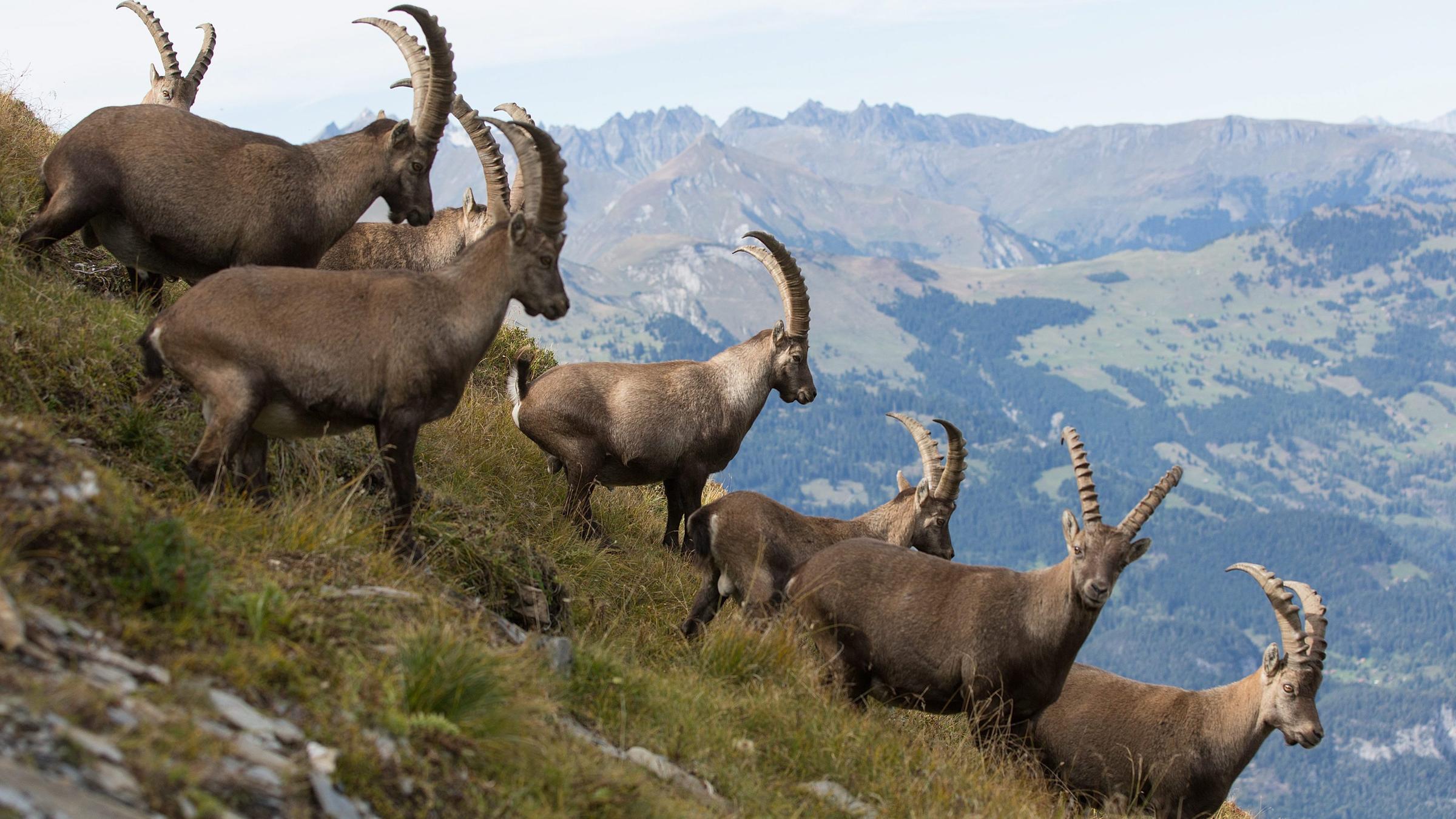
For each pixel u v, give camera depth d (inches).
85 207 526.0
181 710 275.9
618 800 344.5
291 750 286.5
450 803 303.6
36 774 228.4
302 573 388.8
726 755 433.4
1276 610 632.4
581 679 433.4
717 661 518.3
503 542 505.7
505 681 362.3
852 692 552.7
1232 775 625.3
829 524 632.4
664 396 691.4
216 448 413.4
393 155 597.0
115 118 538.9
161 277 617.3
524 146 470.6
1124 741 616.4
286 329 420.8
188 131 548.4
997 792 499.2
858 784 459.8
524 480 682.8
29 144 751.7
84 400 467.8
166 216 539.5
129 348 510.6
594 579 603.2
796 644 534.3
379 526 452.4
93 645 282.7
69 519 310.5
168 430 477.1
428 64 626.8
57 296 523.2
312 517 430.9
